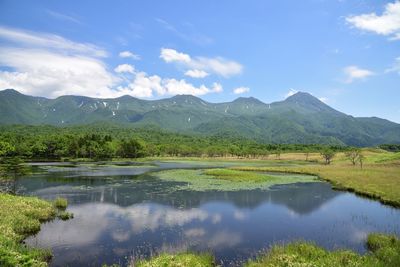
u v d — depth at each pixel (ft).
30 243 83.30
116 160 516.32
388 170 282.56
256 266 63.31
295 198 159.02
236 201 149.18
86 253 77.30
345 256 65.67
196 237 91.97
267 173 300.61
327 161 496.64
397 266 59.06
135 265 67.15
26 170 291.17
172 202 144.77
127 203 141.38
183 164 445.78
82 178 235.81
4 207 105.81
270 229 101.71
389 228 103.14
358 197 162.91
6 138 479.00
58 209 126.41
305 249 71.46
